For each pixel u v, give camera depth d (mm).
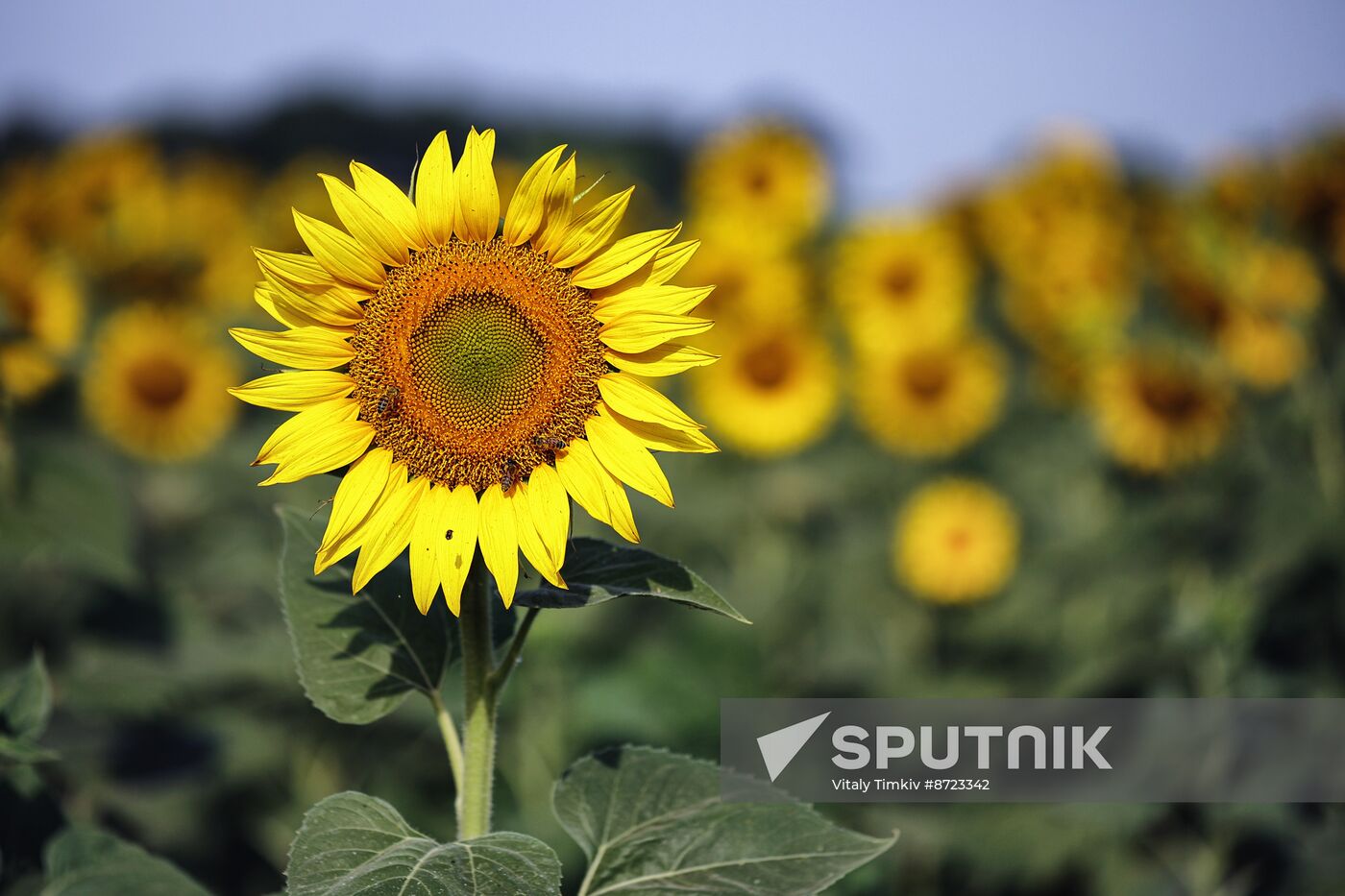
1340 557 5820
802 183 10305
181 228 10570
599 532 6773
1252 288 7648
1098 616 6699
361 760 5680
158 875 3088
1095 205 10617
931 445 9922
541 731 5980
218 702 5340
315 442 2770
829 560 8562
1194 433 8023
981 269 12000
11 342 6215
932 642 7930
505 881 2301
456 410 2783
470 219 2834
